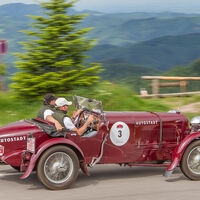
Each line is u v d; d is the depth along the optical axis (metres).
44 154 13.53
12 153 14.20
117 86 31.58
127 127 15.56
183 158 15.18
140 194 13.11
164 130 16.19
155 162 18.22
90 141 14.91
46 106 15.20
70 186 14.21
